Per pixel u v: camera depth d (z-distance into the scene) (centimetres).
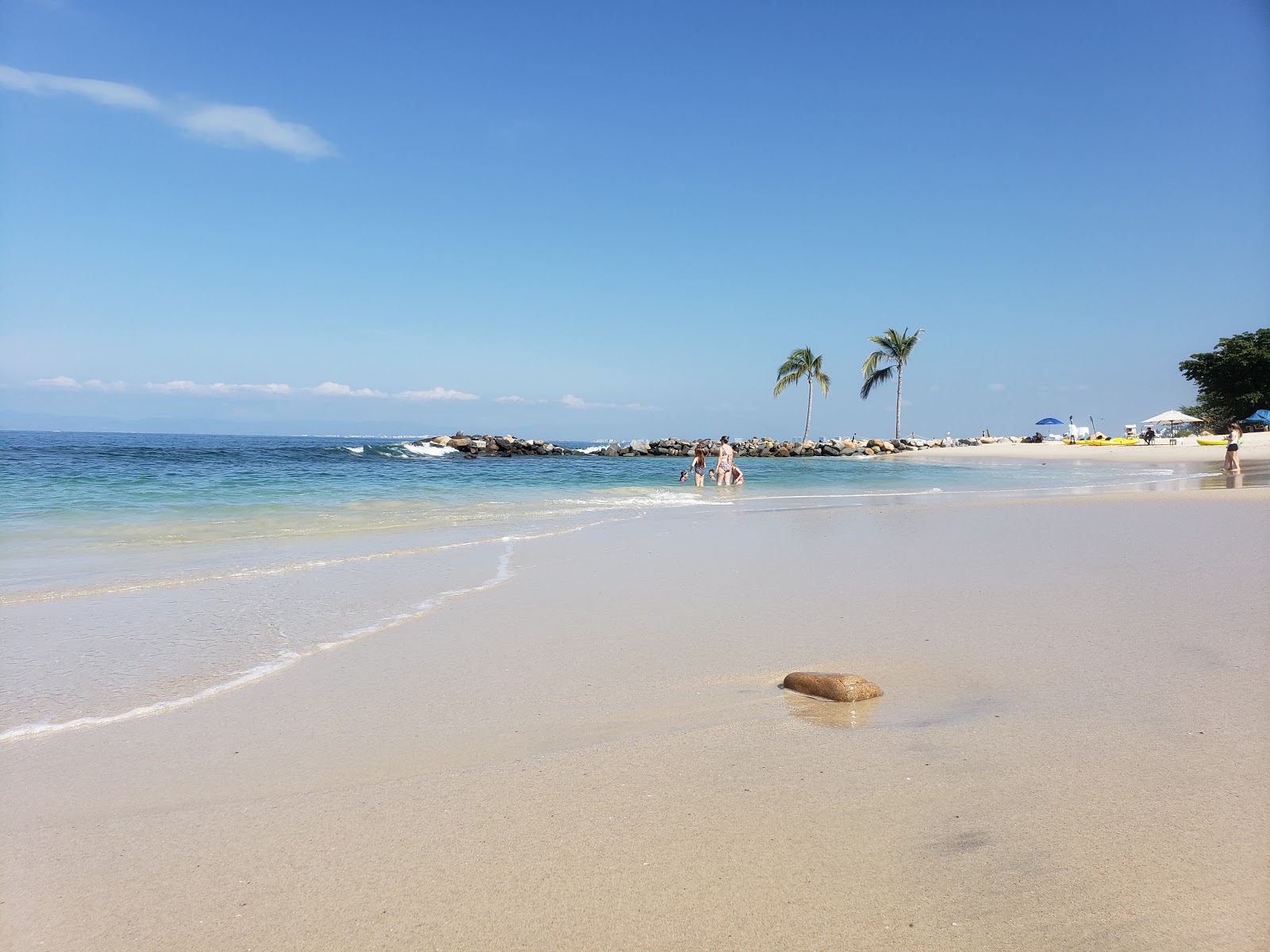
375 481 2364
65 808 286
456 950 201
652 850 247
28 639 523
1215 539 959
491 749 338
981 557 848
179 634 541
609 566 824
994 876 229
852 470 3531
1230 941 198
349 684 434
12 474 2047
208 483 1981
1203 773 294
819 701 393
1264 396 5981
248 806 285
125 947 205
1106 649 470
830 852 244
